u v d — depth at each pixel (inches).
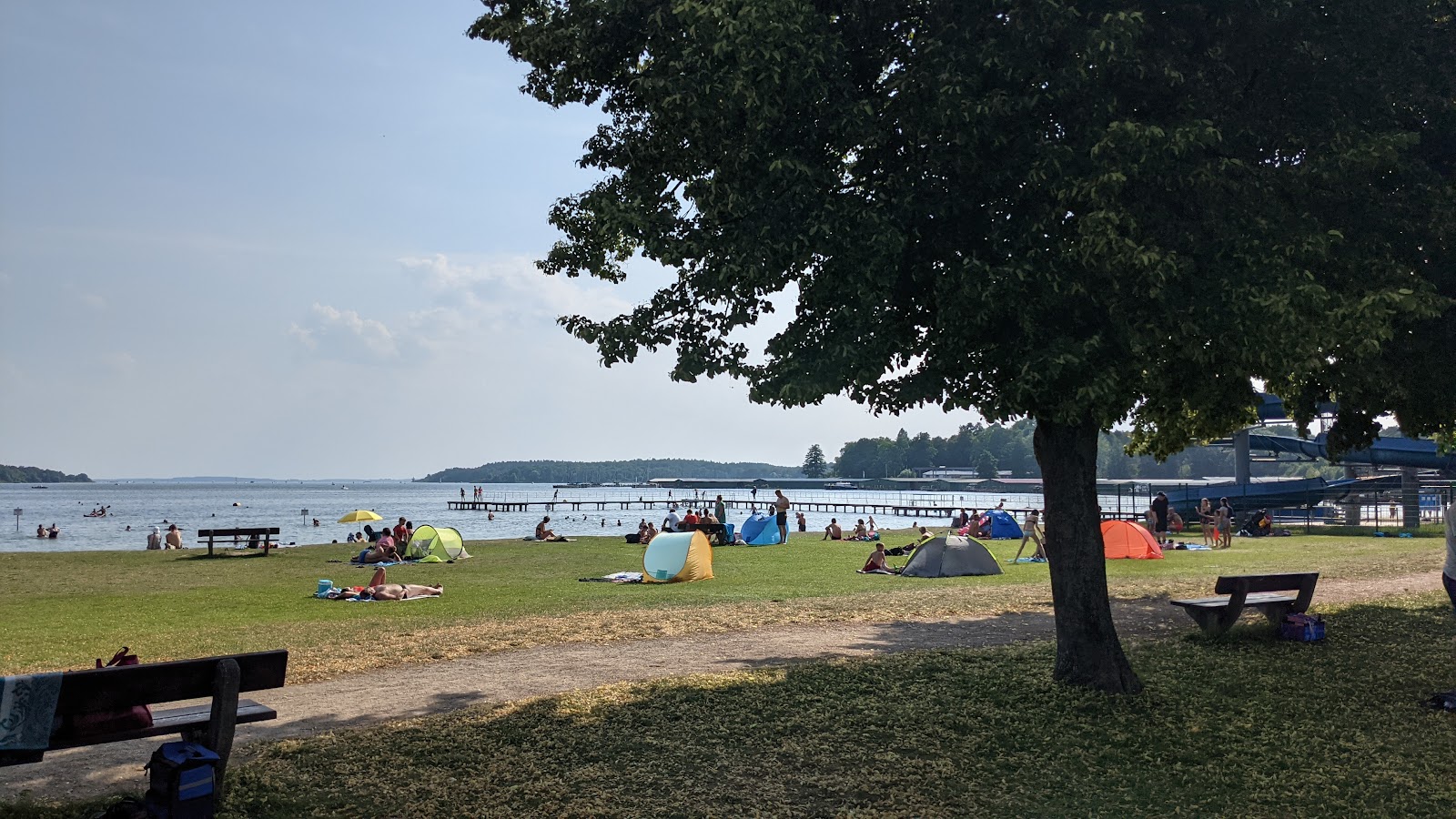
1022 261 344.5
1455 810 273.3
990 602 718.5
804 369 364.5
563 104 420.8
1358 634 542.6
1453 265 434.0
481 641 549.6
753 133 354.3
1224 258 357.7
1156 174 358.3
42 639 580.4
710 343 393.7
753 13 322.7
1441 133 439.5
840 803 279.7
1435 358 459.2
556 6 408.8
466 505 5438.0
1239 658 479.8
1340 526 1829.5
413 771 303.9
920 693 405.4
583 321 407.2
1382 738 341.7
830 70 362.0
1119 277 348.5
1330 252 388.2
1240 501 2127.2
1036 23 341.4
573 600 774.5
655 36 375.2
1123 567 1029.2
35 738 248.7
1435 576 842.2
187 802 251.1
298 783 291.6
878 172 385.4
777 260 354.0
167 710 308.7
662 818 266.4
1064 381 357.1
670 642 551.5
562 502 5885.8
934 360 378.6
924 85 350.3
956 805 278.4
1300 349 331.6
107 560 1288.1
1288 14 366.0
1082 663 413.4
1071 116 361.4
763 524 1595.7
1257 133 387.5
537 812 270.1
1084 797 286.0
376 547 1210.6
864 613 658.8
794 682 426.3
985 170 366.6
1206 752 327.3
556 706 384.5
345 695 415.2
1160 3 368.8
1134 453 573.6
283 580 1002.7
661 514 4515.3
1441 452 732.0
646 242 376.8
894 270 355.9
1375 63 402.0
